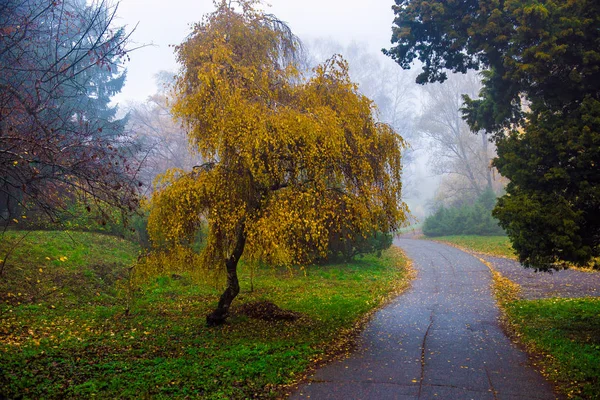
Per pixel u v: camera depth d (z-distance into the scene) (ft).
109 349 31.17
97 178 27.63
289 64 39.19
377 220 37.91
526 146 37.70
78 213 61.93
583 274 71.92
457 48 49.03
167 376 25.91
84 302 45.73
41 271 49.08
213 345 33.42
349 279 72.59
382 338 37.47
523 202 34.37
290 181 35.24
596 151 32.78
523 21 39.99
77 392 22.71
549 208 33.91
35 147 24.72
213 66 33.86
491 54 45.52
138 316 42.22
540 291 60.13
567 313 44.27
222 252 38.50
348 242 86.33
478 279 72.79
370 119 38.63
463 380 26.78
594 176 33.94
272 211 33.63
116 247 69.46
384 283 69.77
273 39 39.81
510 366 29.53
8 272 45.34
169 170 35.60
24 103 25.68
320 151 34.45
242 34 38.04
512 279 71.00
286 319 43.24
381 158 38.73
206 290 57.52
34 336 32.71
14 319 36.27
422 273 81.71
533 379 26.84
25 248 52.70
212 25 38.24
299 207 34.42
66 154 26.66
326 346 34.55
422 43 54.39
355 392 24.82
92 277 53.01
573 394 24.06
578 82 37.27
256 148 31.86
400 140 39.65
